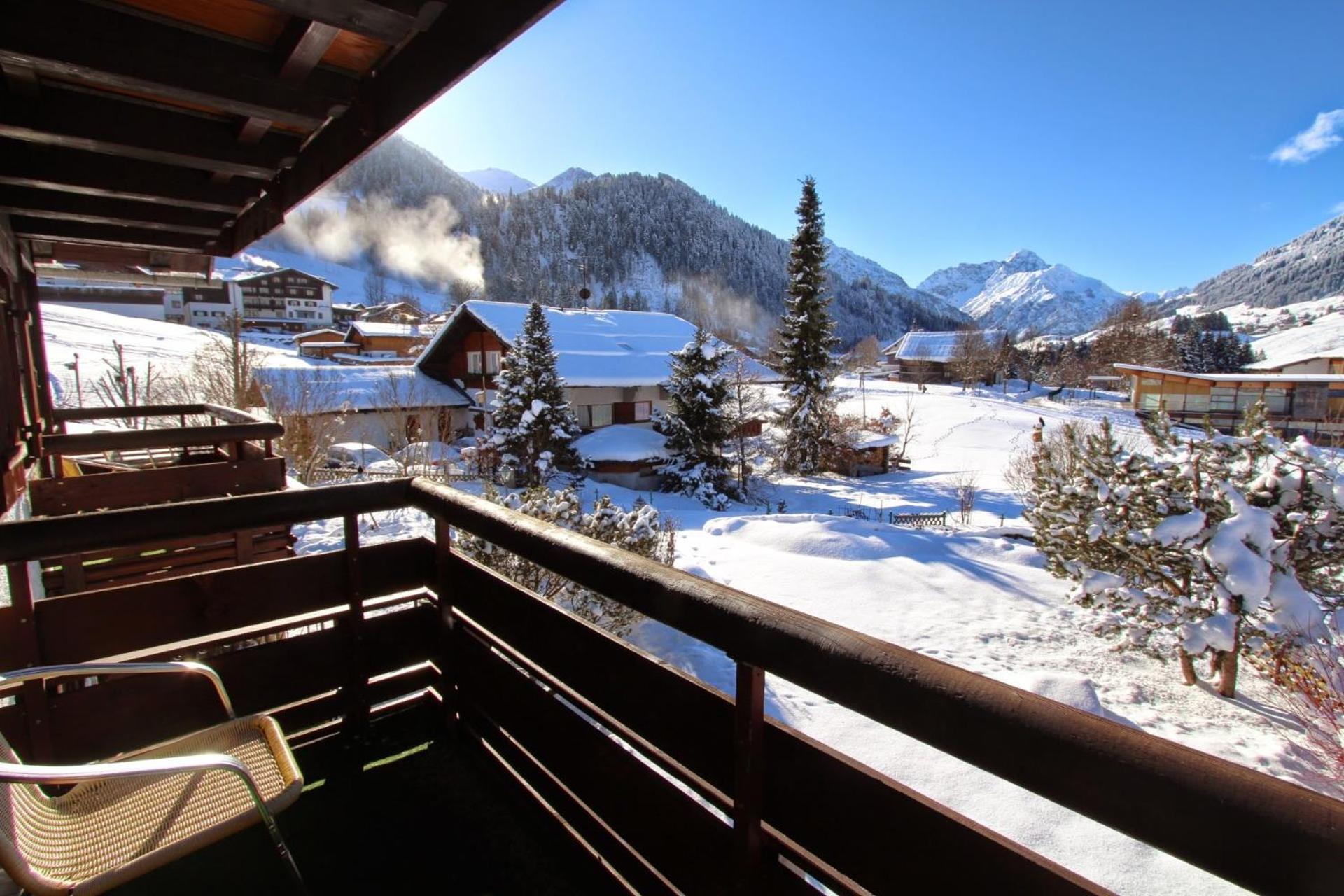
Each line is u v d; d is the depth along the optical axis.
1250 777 0.54
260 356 17.94
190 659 1.75
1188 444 7.01
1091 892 0.65
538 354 17.75
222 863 1.57
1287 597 5.96
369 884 1.51
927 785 4.35
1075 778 0.61
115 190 2.57
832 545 11.05
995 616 8.50
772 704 5.24
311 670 1.94
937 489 20.69
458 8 1.51
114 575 3.78
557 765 1.55
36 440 4.65
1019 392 46.03
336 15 1.38
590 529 6.95
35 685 1.52
